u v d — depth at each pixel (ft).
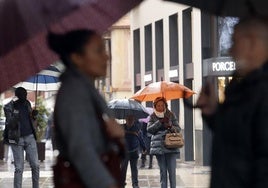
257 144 17.35
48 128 156.35
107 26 21.97
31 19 19.25
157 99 62.49
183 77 116.78
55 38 18.81
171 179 62.49
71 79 18.17
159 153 62.03
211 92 20.33
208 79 20.67
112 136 18.37
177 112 122.93
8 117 58.80
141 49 147.74
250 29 18.22
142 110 71.97
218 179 17.72
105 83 205.46
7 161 113.39
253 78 17.65
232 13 21.91
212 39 27.89
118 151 18.61
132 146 67.56
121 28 202.90
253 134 17.48
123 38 203.31
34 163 59.77
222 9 22.00
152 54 139.03
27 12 19.20
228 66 78.18
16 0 19.29
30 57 22.63
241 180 17.47
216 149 17.92
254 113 17.46
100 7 21.75
